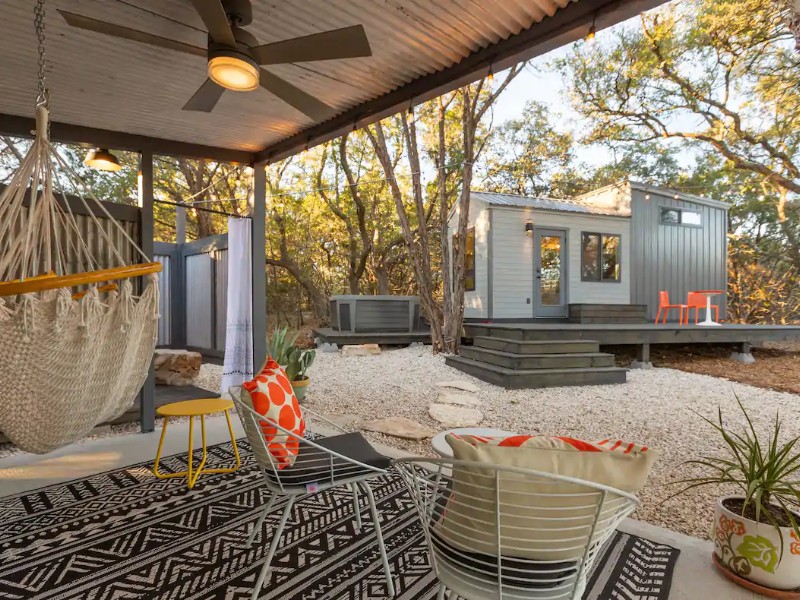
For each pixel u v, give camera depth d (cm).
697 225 1052
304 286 1310
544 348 592
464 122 806
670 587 170
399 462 130
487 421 415
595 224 965
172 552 194
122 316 202
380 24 249
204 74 303
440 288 1393
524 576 112
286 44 211
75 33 256
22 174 220
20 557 190
